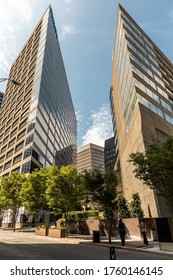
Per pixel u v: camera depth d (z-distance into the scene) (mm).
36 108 52188
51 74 70562
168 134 30406
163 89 38875
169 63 51281
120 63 42875
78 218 26344
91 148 145750
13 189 32000
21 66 78688
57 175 20453
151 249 11266
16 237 19375
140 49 40000
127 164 35344
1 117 78375
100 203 16922
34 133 48469
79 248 11945
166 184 13242
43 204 27797
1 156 61906
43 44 66375
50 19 76812
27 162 45281
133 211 22781
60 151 78062
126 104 36375
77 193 19828
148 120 27500
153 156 13180
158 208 20500
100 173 17609
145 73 35875
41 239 17484
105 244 13570
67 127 101125
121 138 43719
